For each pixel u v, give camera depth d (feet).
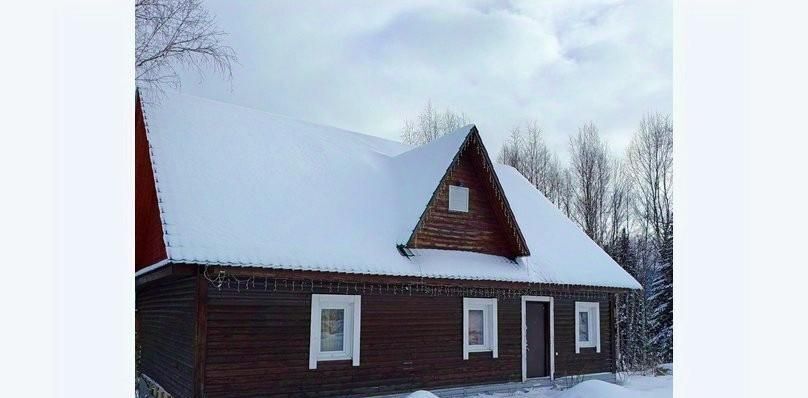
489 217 50.06
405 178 50.44
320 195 44.83
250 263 34.68
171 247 33.01
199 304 34.50
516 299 50.57
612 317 58.59
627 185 136.05
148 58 51.16
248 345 36.11
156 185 37.11
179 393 37.27
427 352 43.93
